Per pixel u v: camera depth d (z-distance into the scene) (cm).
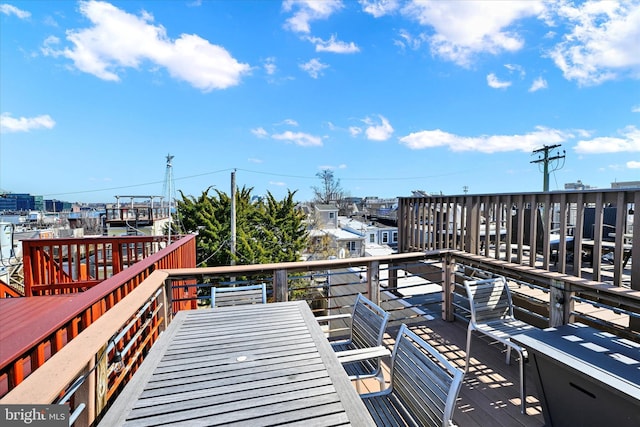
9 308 296
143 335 220
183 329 185
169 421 104
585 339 186
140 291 202
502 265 304
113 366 151
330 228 2527
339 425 103
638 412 134
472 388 235
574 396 163
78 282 371
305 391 122
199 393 120
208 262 1267
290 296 966
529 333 197
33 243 354
